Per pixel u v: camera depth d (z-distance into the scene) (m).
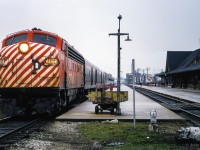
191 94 42.06
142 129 12.09
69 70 17.77
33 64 14.23
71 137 10.72
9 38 15.59
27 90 14.16
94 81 35.69
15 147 9.01
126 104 23.84
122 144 9.58
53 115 16.64
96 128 12.36
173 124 13.66
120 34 16.22
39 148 8.95
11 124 13.34
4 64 14.38
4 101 14.62
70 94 18.69
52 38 15.40
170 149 8.78
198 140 9.70
